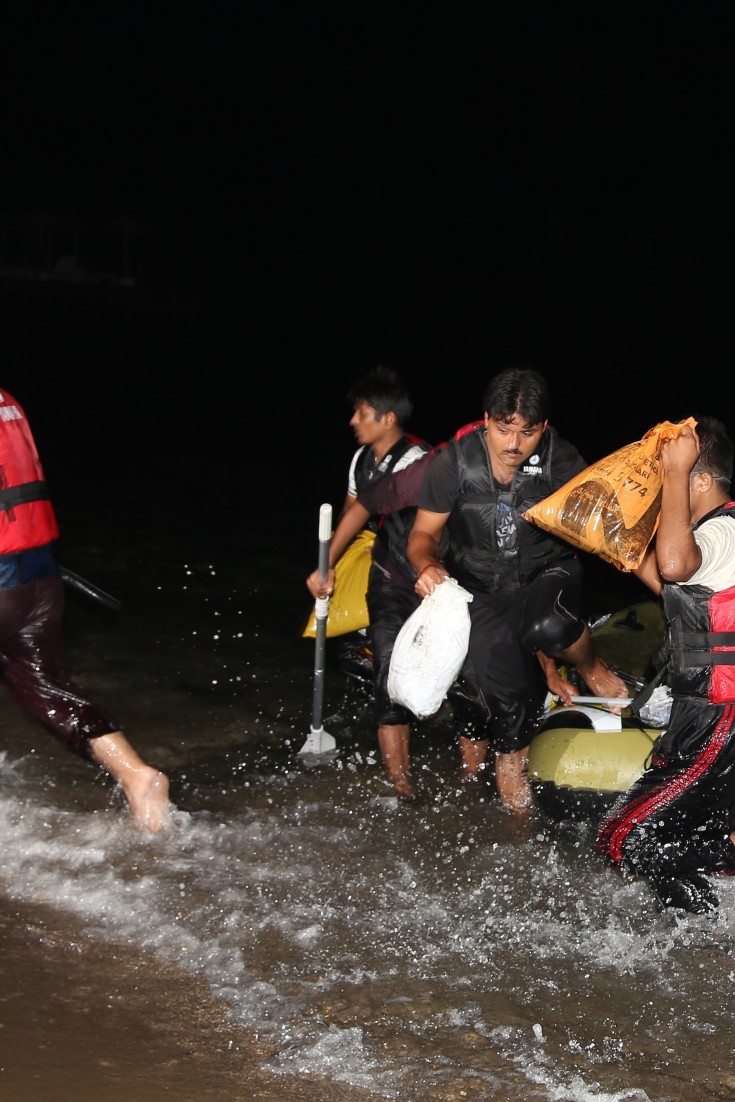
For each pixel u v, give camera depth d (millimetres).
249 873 4102
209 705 5742
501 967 3613
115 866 4074
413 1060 3111
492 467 4488
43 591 4277
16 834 4230
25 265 55344
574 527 3982
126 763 4316
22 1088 2857
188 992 3373
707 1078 3109
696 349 25500
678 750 3777
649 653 5457
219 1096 2908
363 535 5629
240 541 9219
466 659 4680
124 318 35094
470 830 4551
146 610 7195
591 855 4371
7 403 4258
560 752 4488
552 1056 3166
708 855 3879
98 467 12234
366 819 4605
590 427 16172
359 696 5938
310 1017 3287
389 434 5062
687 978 3602
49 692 4301
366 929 3787
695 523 3736
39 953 3516
